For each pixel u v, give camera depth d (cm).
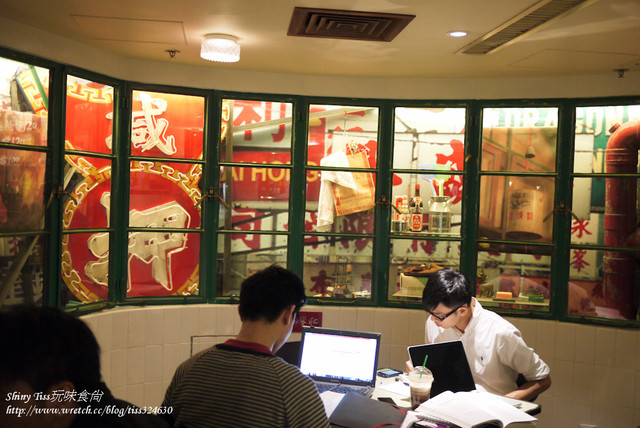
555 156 397
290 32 297
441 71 384
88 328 101
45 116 332
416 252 419
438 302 255
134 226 388
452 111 413
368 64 369
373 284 415
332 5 254
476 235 407
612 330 376
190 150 399
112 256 377
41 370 92
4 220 311
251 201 412
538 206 402
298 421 148
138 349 376
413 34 296
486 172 405
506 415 211
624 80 376
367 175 419
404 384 272
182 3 258
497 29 282
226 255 409
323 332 274
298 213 412
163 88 387
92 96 362
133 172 386
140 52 360
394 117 414
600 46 310
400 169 416
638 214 379
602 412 376
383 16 266
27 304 100
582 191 392
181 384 154
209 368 152
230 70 399
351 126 417
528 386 262
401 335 405
